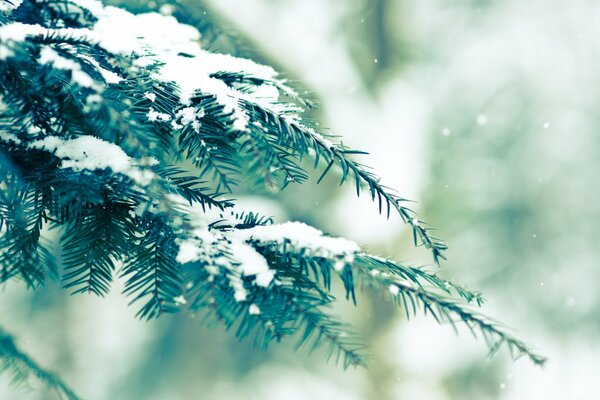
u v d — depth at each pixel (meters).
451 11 8.54
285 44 6.06
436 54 8.32
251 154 1.04
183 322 8.28
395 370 7.22
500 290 8.80
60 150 1.03
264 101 1.13
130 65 1.06
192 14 1.79
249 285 0.94
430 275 1.01
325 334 0.93
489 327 0.94
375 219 6.59
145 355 8.42
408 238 6.76
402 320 7.18
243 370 8.23
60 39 1.02
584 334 9.12
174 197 0.99
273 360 8.15
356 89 6.73
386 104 6.99
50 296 8.21
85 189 0.96
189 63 1.18
